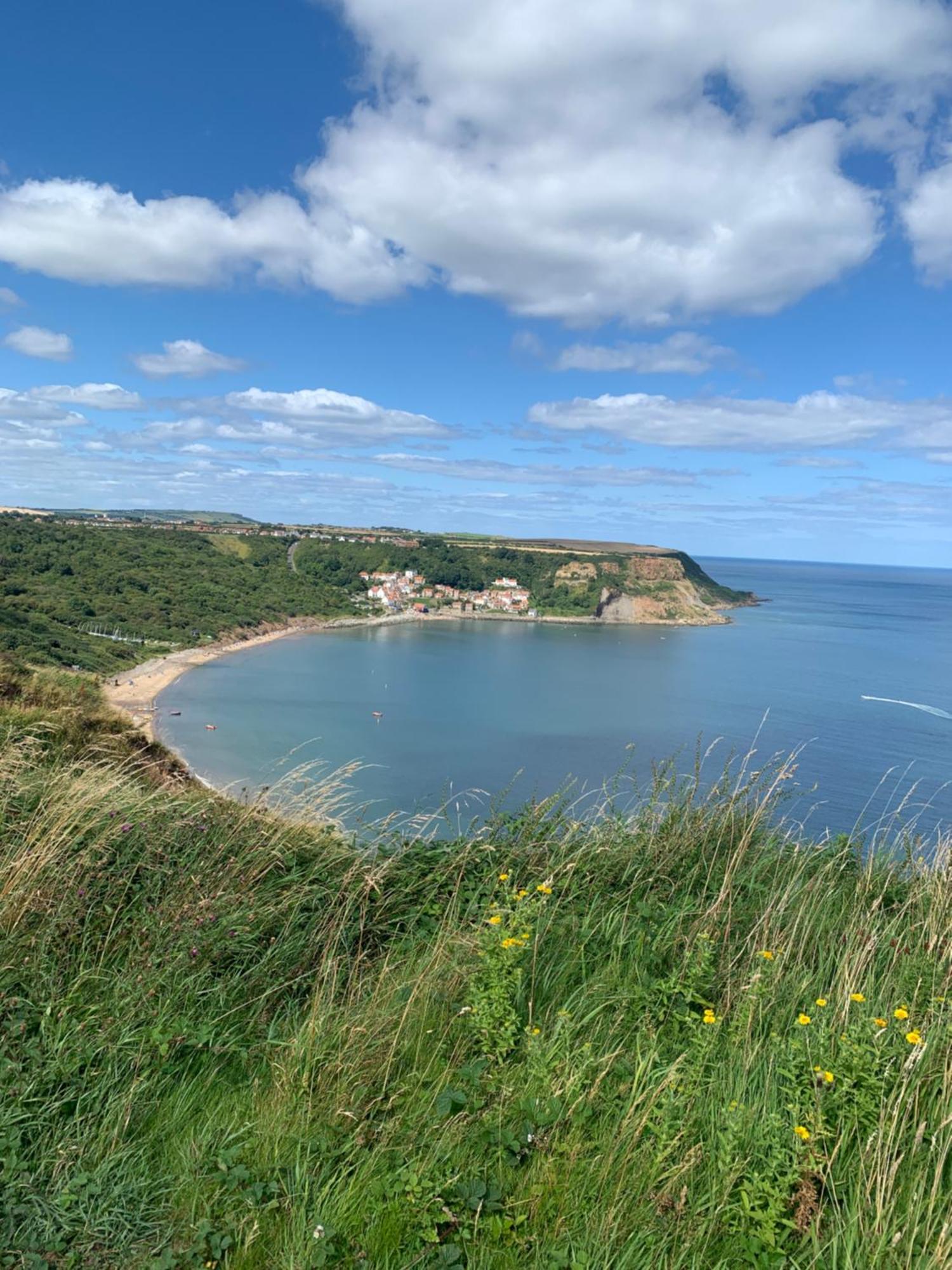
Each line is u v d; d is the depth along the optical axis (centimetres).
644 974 362
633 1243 228
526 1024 332
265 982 362
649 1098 282
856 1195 238
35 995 324
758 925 400
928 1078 289
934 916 419
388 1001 343
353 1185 248
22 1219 233
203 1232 229
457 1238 231
